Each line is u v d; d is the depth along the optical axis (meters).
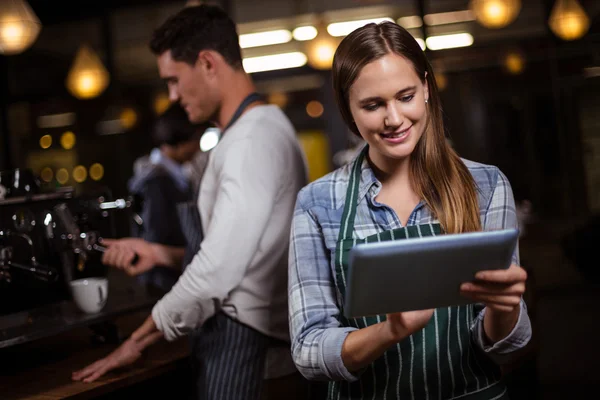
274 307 2.02
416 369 1.40
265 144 1.98
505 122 6.55
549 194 6.60
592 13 6.17
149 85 7.23
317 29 5.87
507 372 2.45
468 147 6.61
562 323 5.30
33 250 2.12
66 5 6.44
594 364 4.40
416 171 1.46
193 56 2.06
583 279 6.02
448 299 1.21
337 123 6.86
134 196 2.53
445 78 6.46
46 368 2.08
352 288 1.15
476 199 1.44
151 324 1.99
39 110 7.07
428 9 6.27
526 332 1.37
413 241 1.12
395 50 1.33
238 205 1.90
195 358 2.06
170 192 3.50
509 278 1.18
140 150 7.34
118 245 2.37
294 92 7.38
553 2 6.25
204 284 1.90
